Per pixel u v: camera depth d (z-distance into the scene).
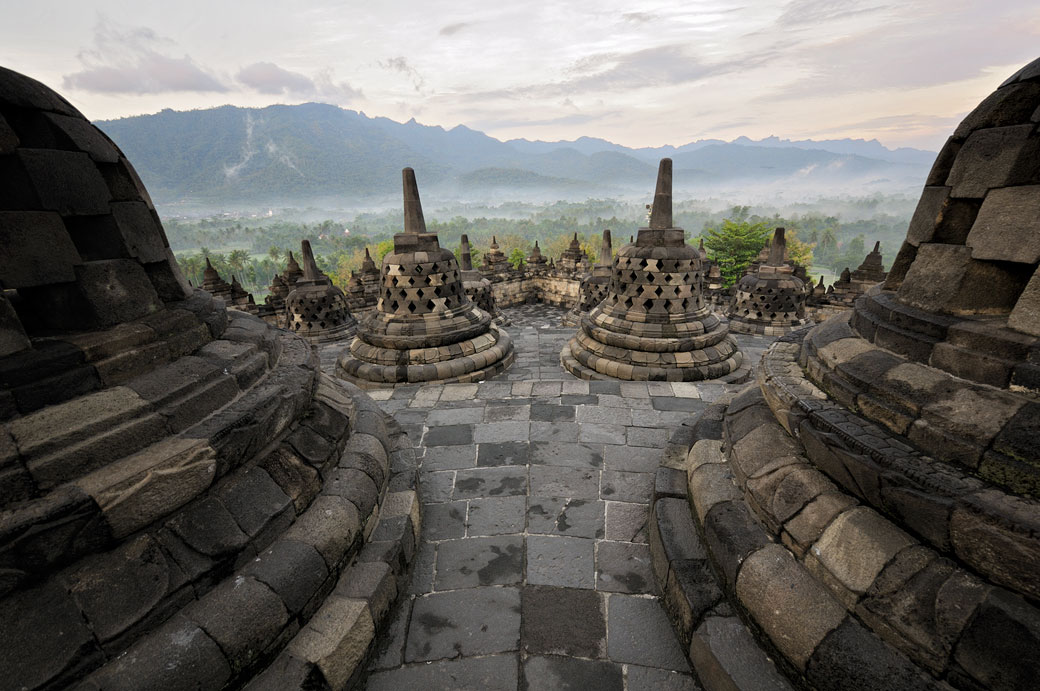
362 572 3.89
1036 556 2.25
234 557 3.16
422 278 10.35
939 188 3.58
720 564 3.64
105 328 3.21
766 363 4.71
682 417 7.45
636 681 3.63
